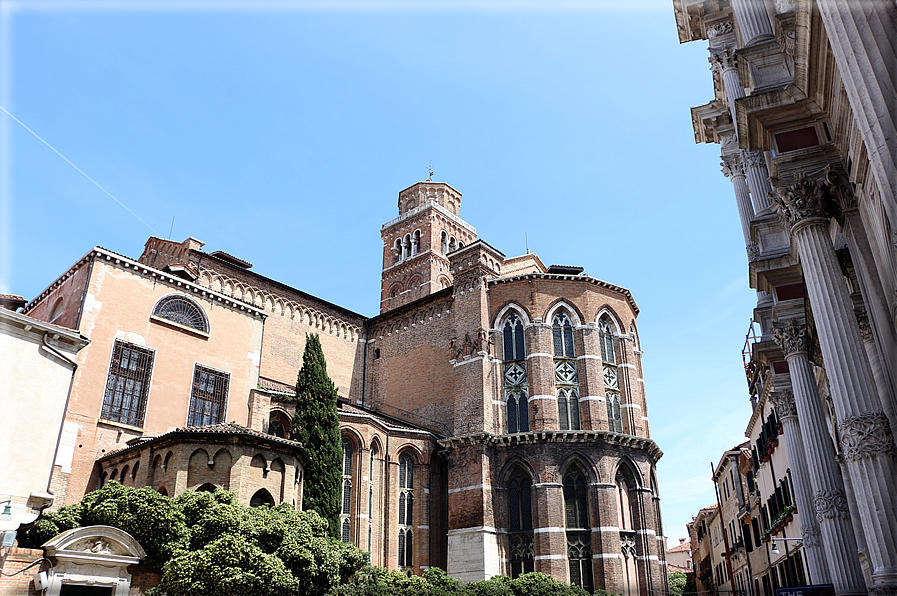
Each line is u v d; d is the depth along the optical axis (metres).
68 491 34.22
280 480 34.38
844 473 26.59
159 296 41.66
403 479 46.47
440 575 37.22
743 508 62.38
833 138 16.62
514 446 47.28
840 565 20.33
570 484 46.59
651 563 46.09
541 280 52.19
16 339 29.19
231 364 44.31
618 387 51.31
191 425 40.72
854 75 9.66
